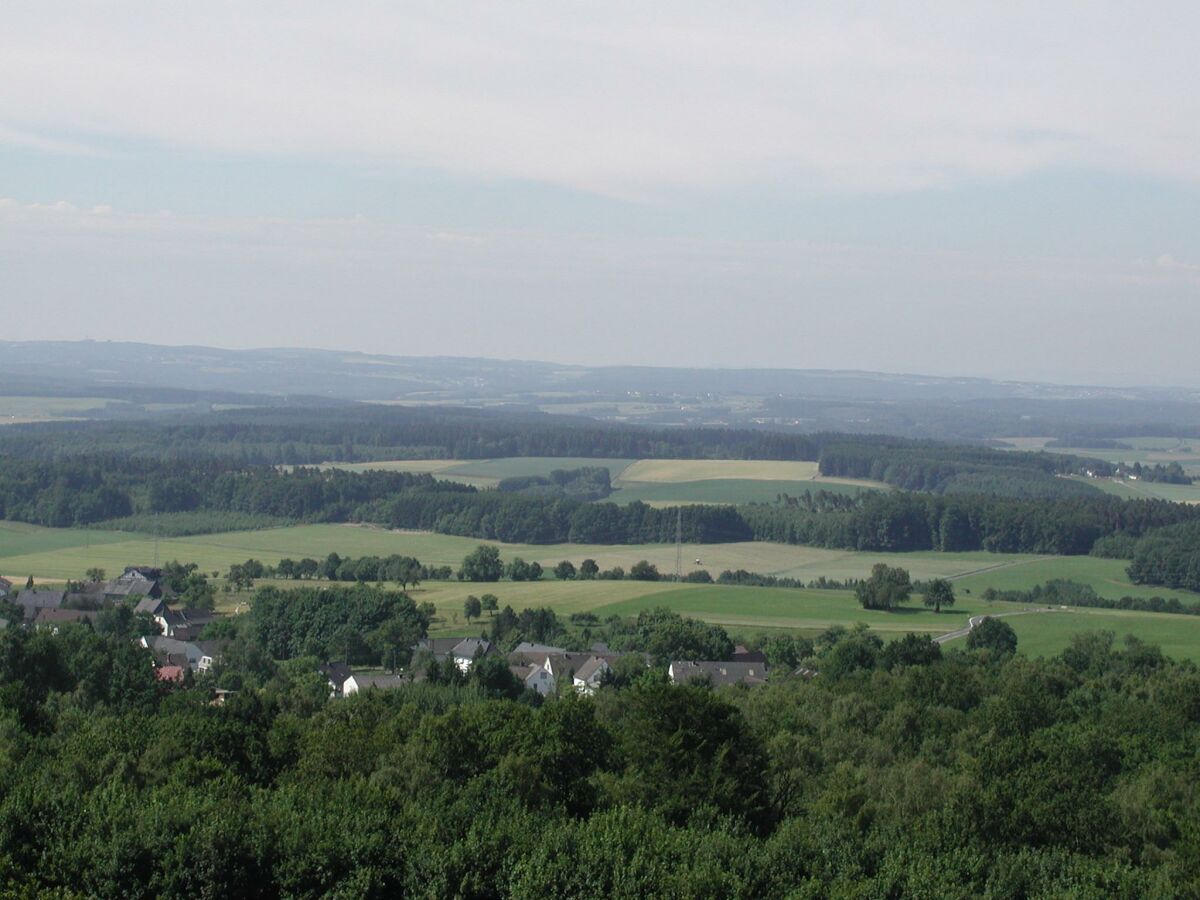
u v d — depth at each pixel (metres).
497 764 67.38
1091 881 57.81
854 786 69.81
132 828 53.38
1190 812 74.94
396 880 54.16
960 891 54.06
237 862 53.22
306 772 69.44
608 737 73.31
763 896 53.59
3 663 100.88
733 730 68.31
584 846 54.53
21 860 52.69
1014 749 74.19
